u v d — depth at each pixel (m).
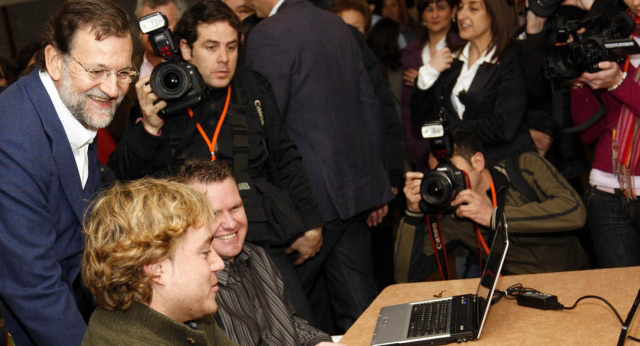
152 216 1.45
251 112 2.75
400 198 4.50
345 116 3.16
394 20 4.74
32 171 1.86
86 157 2.09
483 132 3.36
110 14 1.90
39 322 1.89
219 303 2.07
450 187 2.59
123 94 2.00
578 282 2.30
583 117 2.93
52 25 1.89
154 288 1.49
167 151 2.63
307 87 3.05
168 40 2.48
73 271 2.08
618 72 2.66
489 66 3.36
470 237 2.84
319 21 3.13
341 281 3.22
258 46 3.02
